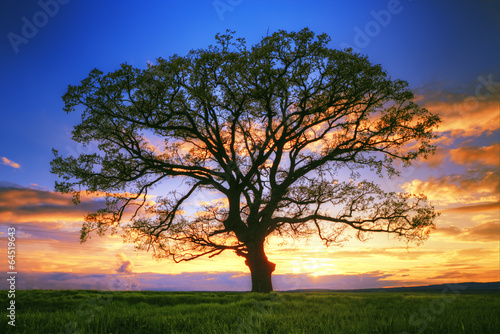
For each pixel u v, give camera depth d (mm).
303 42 18250
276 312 10047
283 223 23391
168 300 16172
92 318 8516
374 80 19891
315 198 21906
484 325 6328
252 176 21641
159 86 18469
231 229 21812
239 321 7746
